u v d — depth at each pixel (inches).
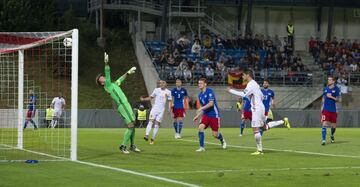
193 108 2544.3
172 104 1504.7
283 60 2967.5
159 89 1352.1
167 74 2662.4
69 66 2417.6
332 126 1386.6
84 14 3161.9
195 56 2844.5
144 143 1354.6
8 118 1846.7
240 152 1095.6
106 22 3144.7
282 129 2298.2
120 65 2886.3
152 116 1337.4
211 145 1290.6
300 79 2842.0
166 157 984.3
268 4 3361.2
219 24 3275.1
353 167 832.3
